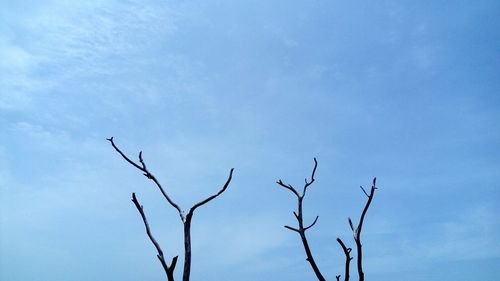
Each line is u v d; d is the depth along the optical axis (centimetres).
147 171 543
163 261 457
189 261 484
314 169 722
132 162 545
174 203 532
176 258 448
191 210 518
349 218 619
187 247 494
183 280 469
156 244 475
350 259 577
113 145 547
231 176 529
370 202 618
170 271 454
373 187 625
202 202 516
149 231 486
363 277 571
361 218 611
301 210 665
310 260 611
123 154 543
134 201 508
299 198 677
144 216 498
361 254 582
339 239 570
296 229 647
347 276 571
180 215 522
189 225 513
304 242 627
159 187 537
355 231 601
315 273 596
